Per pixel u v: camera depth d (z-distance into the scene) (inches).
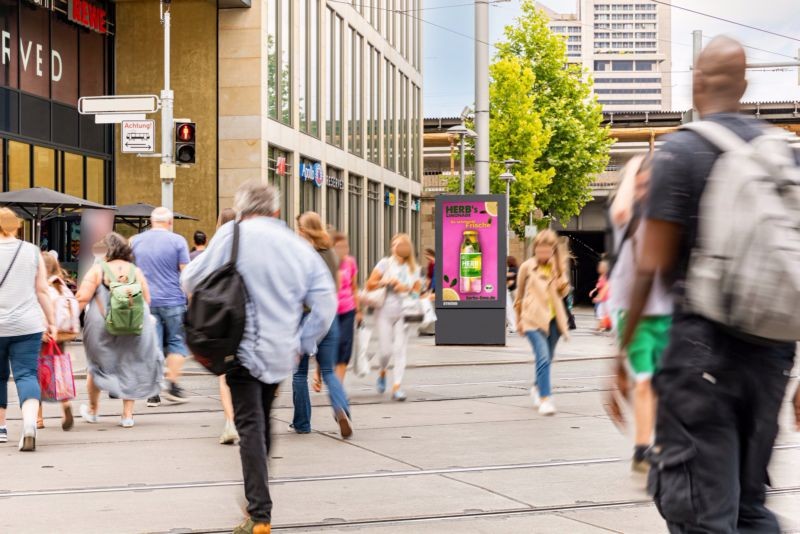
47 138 1289.4
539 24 2566.4
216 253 257.8
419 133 2608.3
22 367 414.3
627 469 365.7
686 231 166.1
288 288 259.0
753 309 156.7
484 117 1093.1
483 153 1094.4
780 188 157.8
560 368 790.5
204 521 290.0
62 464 379.6
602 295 403.2
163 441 433.7
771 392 167.0
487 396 592.7
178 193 1432.1
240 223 261.0
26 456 396.8
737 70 171.0
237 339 251.0
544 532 275.6
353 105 1947.6
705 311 162.2
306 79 1646.2
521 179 2348.7
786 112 3346.5
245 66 1422.2
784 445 417.4
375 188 2145.7
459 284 1010.1
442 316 1011.9
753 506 176.2
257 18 1421.0
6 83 1203.2
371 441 429.4
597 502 312.3
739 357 164.9
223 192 1424.7
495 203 1004.6
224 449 412.8
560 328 515.2
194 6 1424.7
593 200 2871.6
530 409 532.7
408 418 500.1
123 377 469.4
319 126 1715.1
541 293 511.2
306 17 1641.2
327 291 266.4
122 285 459.8
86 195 1386.6
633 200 239.6
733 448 166.2
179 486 339.3
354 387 642.8
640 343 322.3
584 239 3457.2
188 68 1429.6
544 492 327.0
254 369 256.2
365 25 2020.2
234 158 1423.5
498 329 1005.2
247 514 261.7
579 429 461.7
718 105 171.2
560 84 2571.4
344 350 507.8
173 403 565.0
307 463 378.3
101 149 1419.8
